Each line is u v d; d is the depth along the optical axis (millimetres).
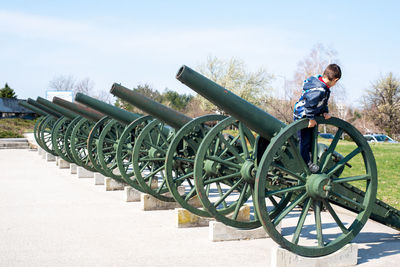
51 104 15188
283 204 5910
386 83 52250
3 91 74375
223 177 6125
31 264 4855
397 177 11266
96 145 12039
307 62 43094
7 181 12094
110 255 5227
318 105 4555
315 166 4715
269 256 5195
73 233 6336
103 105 10219
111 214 7770
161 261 4992
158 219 7371
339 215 7711
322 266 4582
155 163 9430
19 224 6895
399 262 4902
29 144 26688
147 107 7633
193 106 63375
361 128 50906
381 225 6988
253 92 51594
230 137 7352
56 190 10555
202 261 4996
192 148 7379
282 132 4430
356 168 13008
